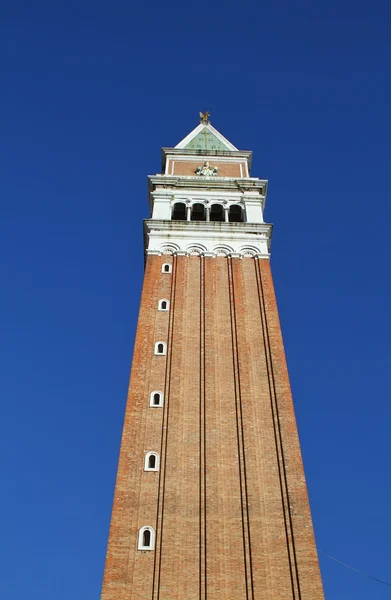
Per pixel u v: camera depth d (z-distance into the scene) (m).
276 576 46.50
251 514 49.78
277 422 56.06
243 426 55.75
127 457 52.62
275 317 65.50
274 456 53.66
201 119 97.69
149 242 73.69
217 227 75.69
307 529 48.72
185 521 49.22
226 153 90.00
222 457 53.50
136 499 50.06
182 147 92.00
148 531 48.22
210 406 57.38
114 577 45.59
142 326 63.91
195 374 60.00
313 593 45.41
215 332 64.06
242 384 59.19
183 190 81.81
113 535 47.69
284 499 50.78
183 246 73.62
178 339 62.91
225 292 68.75
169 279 69.88
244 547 48.03
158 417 56.03
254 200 80.56
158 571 46.22
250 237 75.06
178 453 53.50
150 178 82.75
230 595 45.59
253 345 62.88
